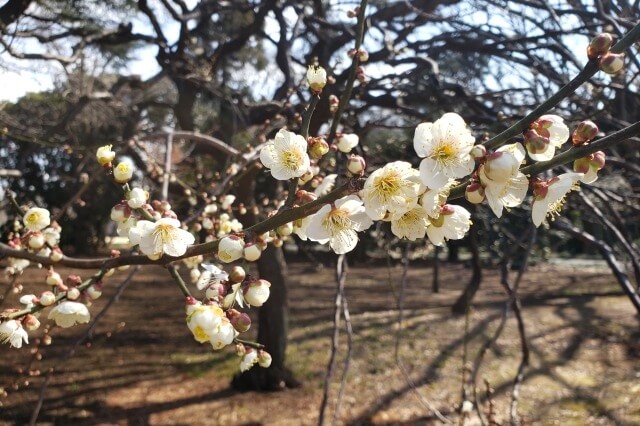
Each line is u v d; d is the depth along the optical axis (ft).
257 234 3.34
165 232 3.44
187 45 16.69
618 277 7.52
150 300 31.30
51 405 15.60
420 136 2.72
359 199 3.06
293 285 37.83
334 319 8.06
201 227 7.25
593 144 2.60
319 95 3.54
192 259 6.18
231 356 21.02
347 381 18.33
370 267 47.55
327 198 3.10
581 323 25.53
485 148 2.73
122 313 27.43
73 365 19.06
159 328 24.79
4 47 11.94
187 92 17.71
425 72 12.22
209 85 16.31
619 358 20.68
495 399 16.89
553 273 45.01
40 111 17.89
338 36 14.28
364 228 3.14
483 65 14.23
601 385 18.07
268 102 15.10
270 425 15.07
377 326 25.14
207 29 18.20
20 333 3.92
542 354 21.13
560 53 10.15
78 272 25.75
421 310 28.89
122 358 20.27
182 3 16.69
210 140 10.14
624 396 17.13
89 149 12.93
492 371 19.33
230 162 10.59
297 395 17.20
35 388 16.72
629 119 10.63
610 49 2.66
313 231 3.13
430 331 24.17
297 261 53.11
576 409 16.20
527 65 11.21
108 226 58.03
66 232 48.88
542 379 18.62
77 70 16.02
